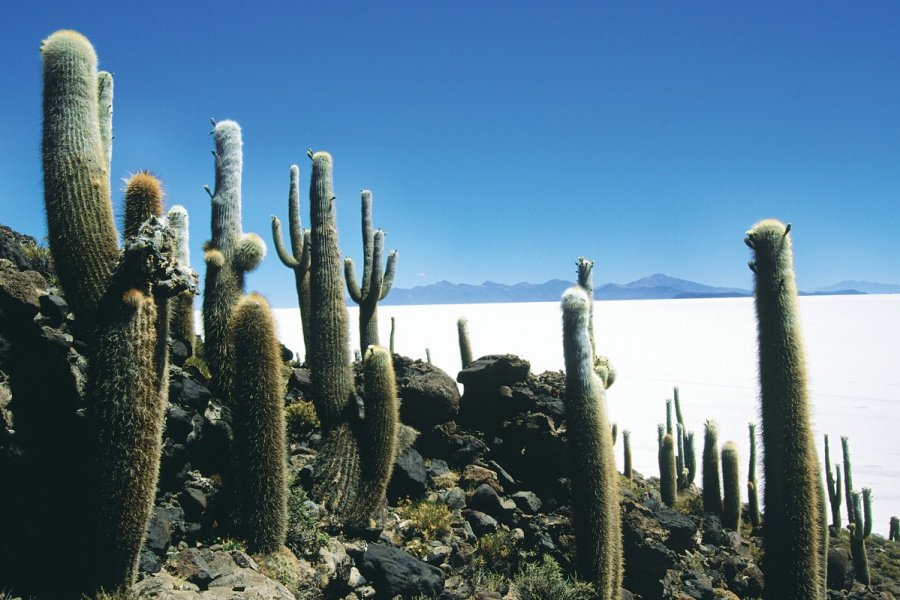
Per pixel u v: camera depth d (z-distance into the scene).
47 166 8.27
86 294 8.20
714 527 16.88
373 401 11.30
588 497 11.48
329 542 10.16
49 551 7.38
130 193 8.31
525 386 14.66
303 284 15.75
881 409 75.56
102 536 7.21
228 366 10.66
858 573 22.86
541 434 13.44
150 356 7.51
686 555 14.90
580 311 11.79
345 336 12.44
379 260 14.98
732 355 133.38
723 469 19.31
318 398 12.19
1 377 7.56
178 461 9.03
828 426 66.94
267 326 9.45
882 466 51.56
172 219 12.16
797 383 10.32
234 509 9.38
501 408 14.34
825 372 111.81
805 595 10.16
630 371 112.75
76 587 7.30
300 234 15.80
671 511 15.20
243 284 11.20
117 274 7.64
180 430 9.16
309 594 9.05
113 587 7.29
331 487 11.12
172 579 7.80
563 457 13.23
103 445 7.25
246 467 9.16
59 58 8.45
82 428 7.75
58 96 8.39
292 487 10.73
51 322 8.12
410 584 9.96
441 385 14.20
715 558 15.40
